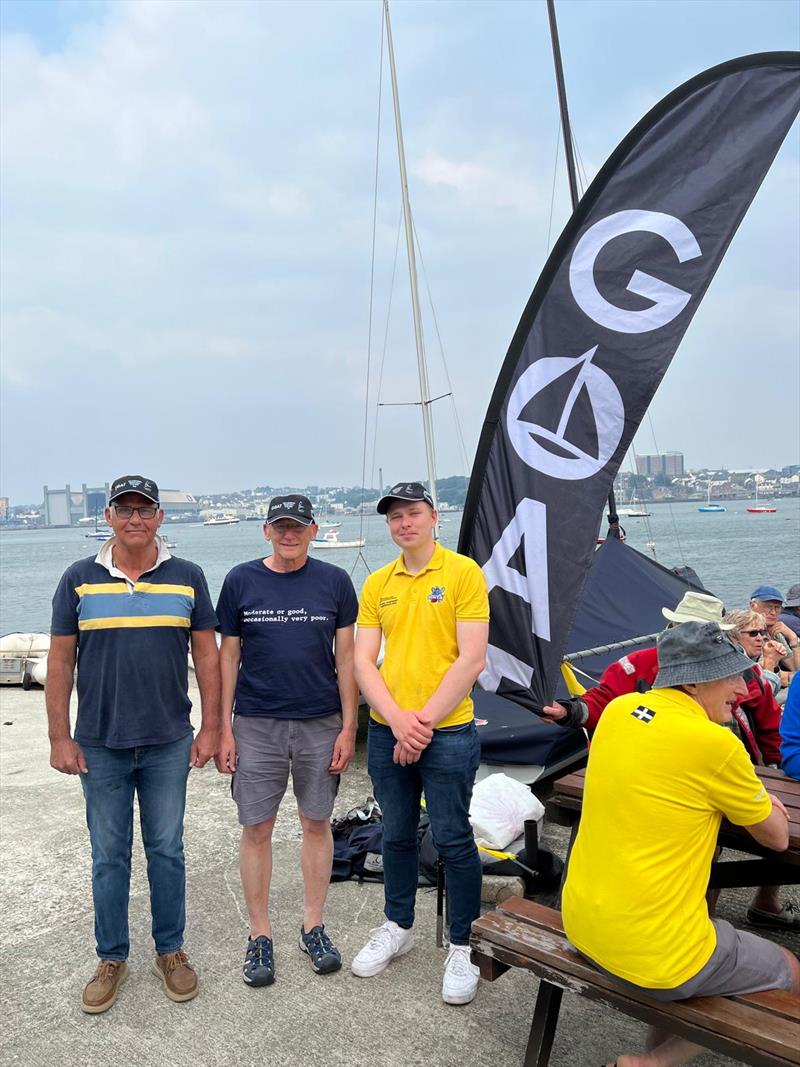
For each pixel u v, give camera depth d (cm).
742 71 380
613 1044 285
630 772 222
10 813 523
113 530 314
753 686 358
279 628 331
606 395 387
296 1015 304
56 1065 278
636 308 385
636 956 220
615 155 388
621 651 597
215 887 410
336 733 342
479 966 264
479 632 317
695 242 382
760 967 228
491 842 395
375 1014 303
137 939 362
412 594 323
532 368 400
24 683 911
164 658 312
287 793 547
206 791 557
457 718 315
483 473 408
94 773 312
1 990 325
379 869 411
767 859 271
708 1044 215
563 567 385
